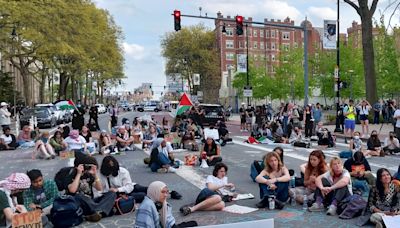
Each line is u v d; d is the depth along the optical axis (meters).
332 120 33.31
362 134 22.86
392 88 48.53
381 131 24.98
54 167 14.41
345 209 7.59
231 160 15.17
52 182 7.40
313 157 8.64
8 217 6.18
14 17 30.27
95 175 8.10
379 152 15.53
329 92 62.75
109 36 58.00
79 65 49.75
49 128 35.22
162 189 5.71
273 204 8.27
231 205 8.67
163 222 5.75
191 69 82.44
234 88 73.88
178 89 84.31
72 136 17.05
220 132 20.58
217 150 14.14
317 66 66.56
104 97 133.25
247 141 21.59
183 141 18.66
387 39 46.72
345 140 21.12
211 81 83.38
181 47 80.81
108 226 7.38
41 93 54.12
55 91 91.75
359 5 30.16
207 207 8.20
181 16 24.11
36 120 33.19
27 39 36.16
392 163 13.88
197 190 10.24
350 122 21.44
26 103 45.53
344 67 58.81
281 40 111.06
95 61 55.25
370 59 30.45
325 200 8.09
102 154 17.28
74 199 7.48
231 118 52.22
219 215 7.93
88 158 8.09
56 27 32.28
